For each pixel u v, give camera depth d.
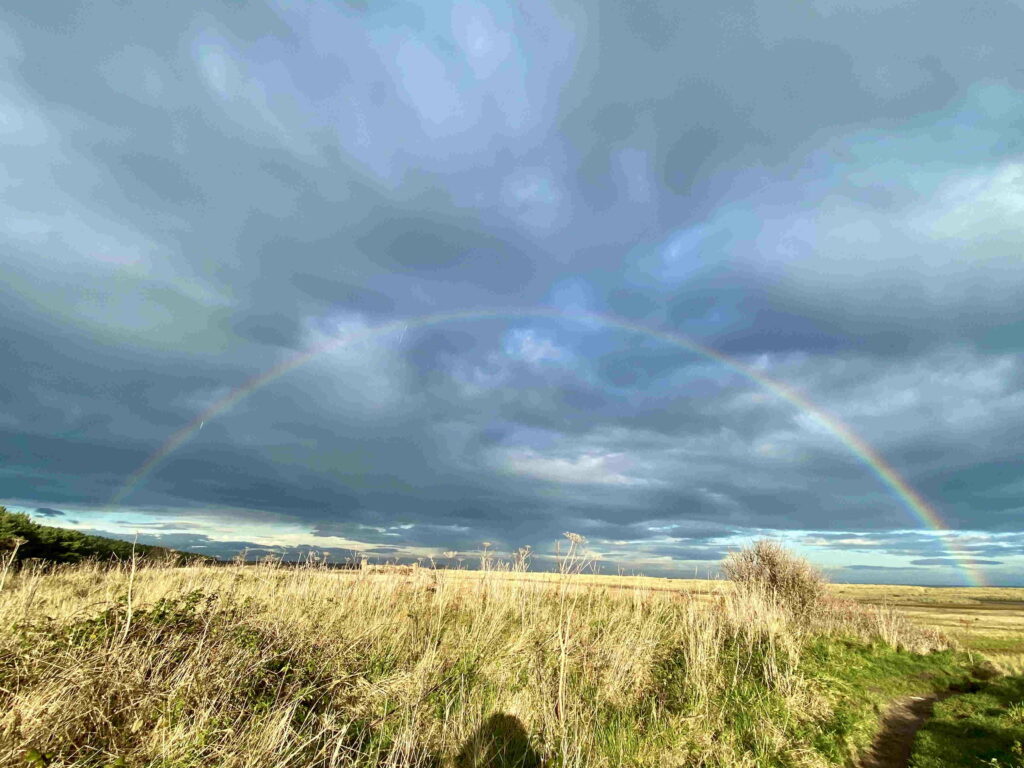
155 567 12.30
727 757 6.87
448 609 11.83
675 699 8.74
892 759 7.98
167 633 6.59
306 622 8.69
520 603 12.09
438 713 7.06
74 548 19.84
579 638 9.60
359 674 7.38
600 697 8.16
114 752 4.66
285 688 6.31
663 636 12.25
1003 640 24.03
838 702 9.97
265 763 4.90
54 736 4.66
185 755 4.63
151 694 5.35
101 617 6.62
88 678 5.25
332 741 5.51
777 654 11.75
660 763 6.58
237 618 7.52
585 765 6.32
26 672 5.29
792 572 20.50
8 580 10.56
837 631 18.89
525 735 6.81
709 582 19.44
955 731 8.82
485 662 8.80
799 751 7.38
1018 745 7.65
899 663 14.95
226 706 5.47
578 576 9.15
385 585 12.43
